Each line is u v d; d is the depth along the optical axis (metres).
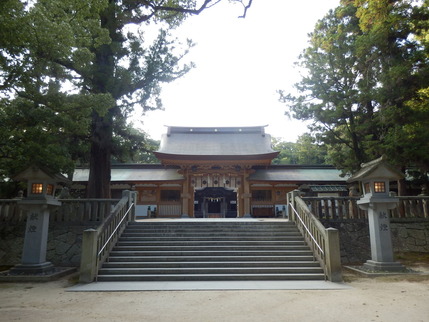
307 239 12.39
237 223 14.34
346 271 11.82
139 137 22.02
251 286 9.00
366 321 5.72
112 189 28.75
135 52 18.47
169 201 27.86
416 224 14.91
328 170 31.03
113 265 10.79
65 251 14.01
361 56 18.81
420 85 16.09
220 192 34.31
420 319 5.81
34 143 12.12
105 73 16.92
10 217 14.58
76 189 27.75
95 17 12.84
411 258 13.44
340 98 20.53
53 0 10.53
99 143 18.06
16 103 12.86
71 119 13.72
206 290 8.52
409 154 15.88
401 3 16.73
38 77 12.48
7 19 8.80
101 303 7.18
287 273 10.41
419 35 16.88
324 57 21.47
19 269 10.77
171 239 12.95
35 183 11.41
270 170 30.95
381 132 19.25
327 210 14.89
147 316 6.11
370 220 11.70
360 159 20.69
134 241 12.78
